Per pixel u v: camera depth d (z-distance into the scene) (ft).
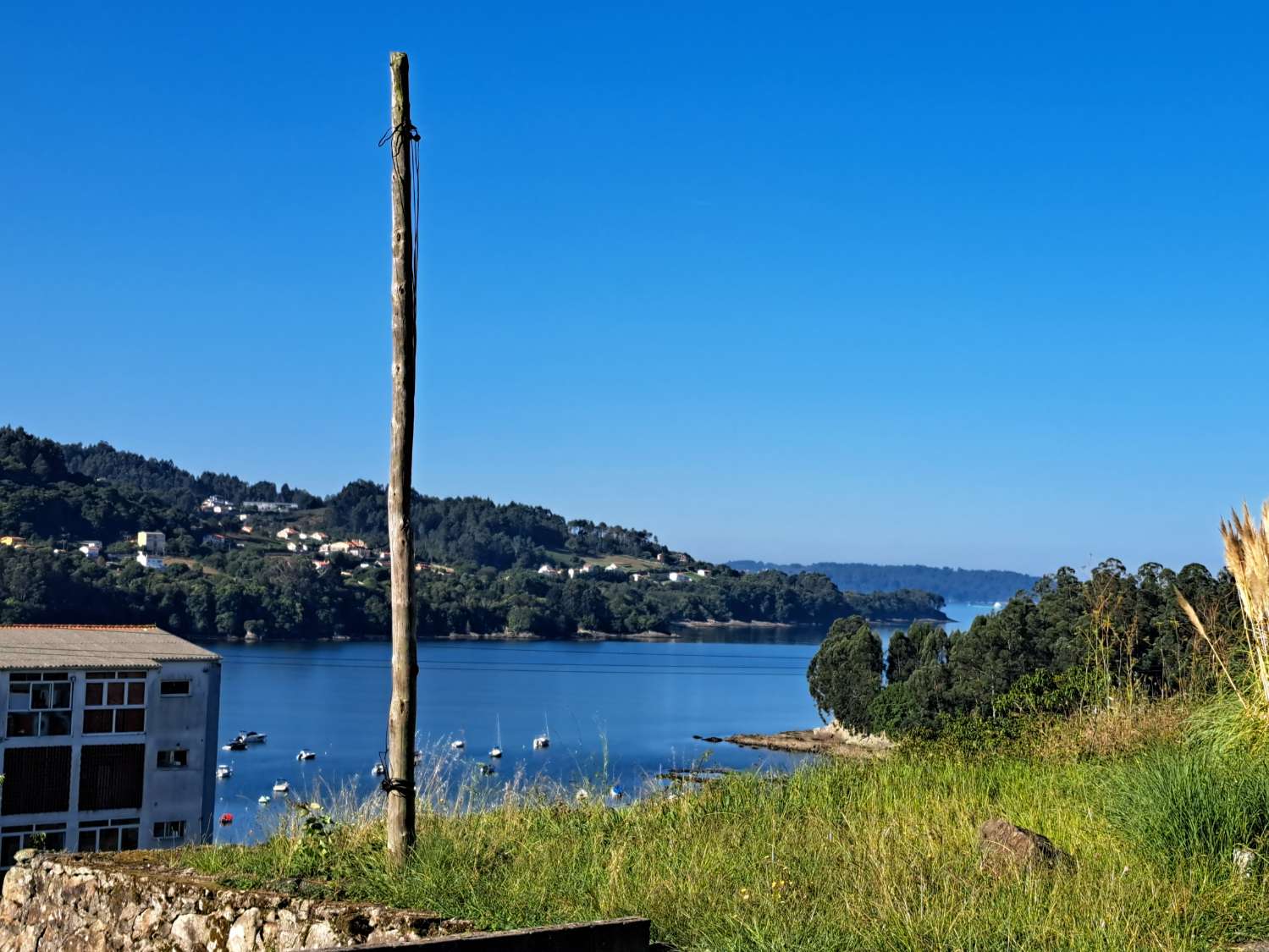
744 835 31.42
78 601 558.15
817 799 36.32
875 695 233.55
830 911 23.18
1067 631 138.10
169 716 105.09
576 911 23.16
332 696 405.80
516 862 27.14
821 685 249.75
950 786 38.73
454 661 592.19
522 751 253.65
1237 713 38.99
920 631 241.35
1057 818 31.71
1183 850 26.53
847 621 254.27
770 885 25.07
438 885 24.75
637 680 513.86
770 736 294.25
